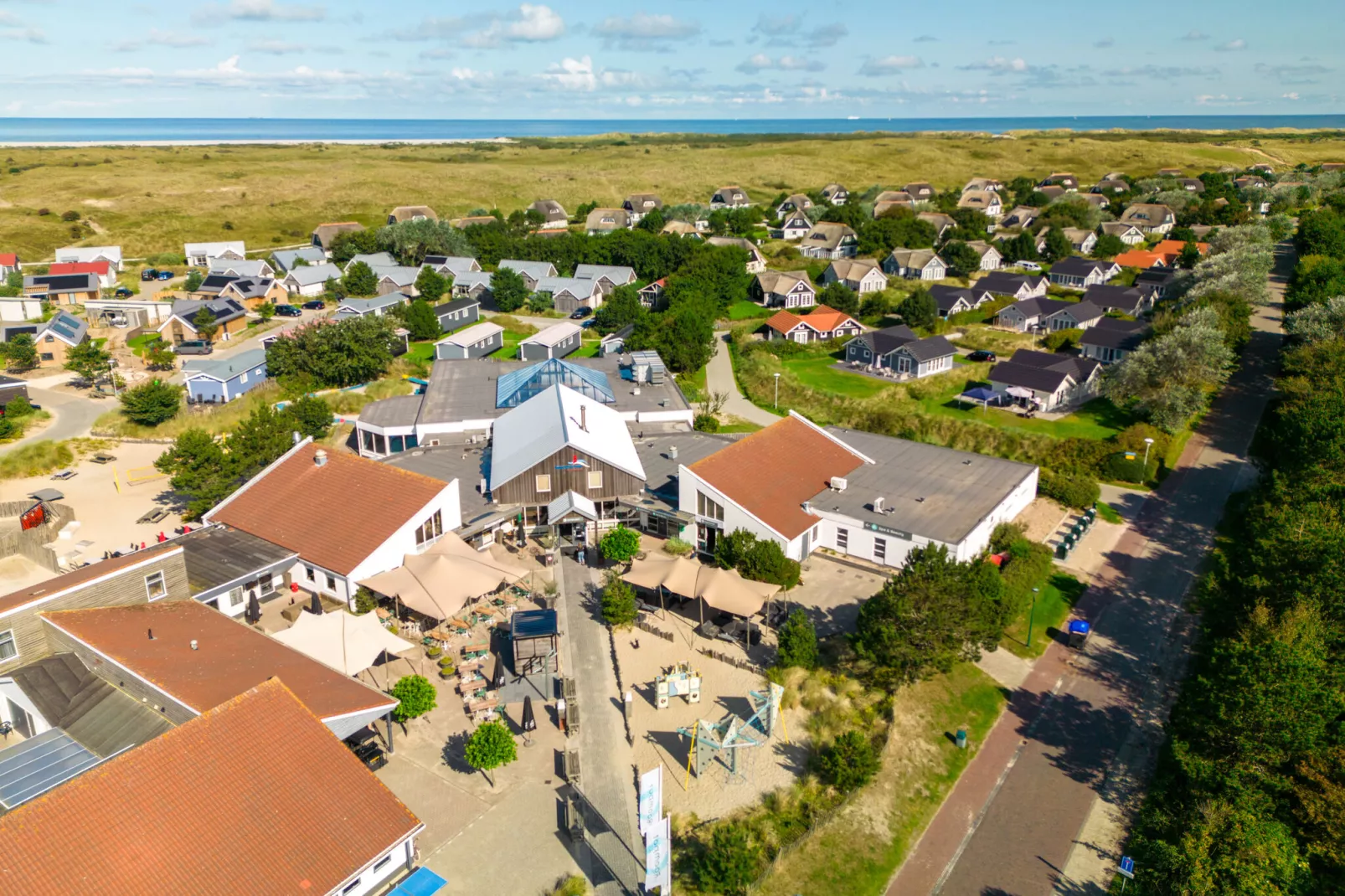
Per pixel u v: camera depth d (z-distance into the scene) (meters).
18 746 36.22
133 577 45.94
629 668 47.12
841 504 61.06
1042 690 46.97
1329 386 75.81
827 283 148.50
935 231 172.75
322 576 52.62
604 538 55.69
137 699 38.56
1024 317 122.25
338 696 38.31
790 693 44.66
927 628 42.84
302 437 72.56
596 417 69.81
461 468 67.69
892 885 34.47
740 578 49.84
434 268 144.62
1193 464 77.81
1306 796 35.34
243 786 30.55
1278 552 47.84
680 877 33.59
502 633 50.12
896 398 97.50
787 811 37.25
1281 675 37.28
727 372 111.06
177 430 86.44
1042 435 83.25
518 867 33.88
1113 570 59.62
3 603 43.22
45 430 86.81
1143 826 36.91
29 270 157.38
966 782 40.12
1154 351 86.69
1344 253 137.50
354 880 30.78
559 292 135.25
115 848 27.41
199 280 145.12
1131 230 174.50
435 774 39.03
